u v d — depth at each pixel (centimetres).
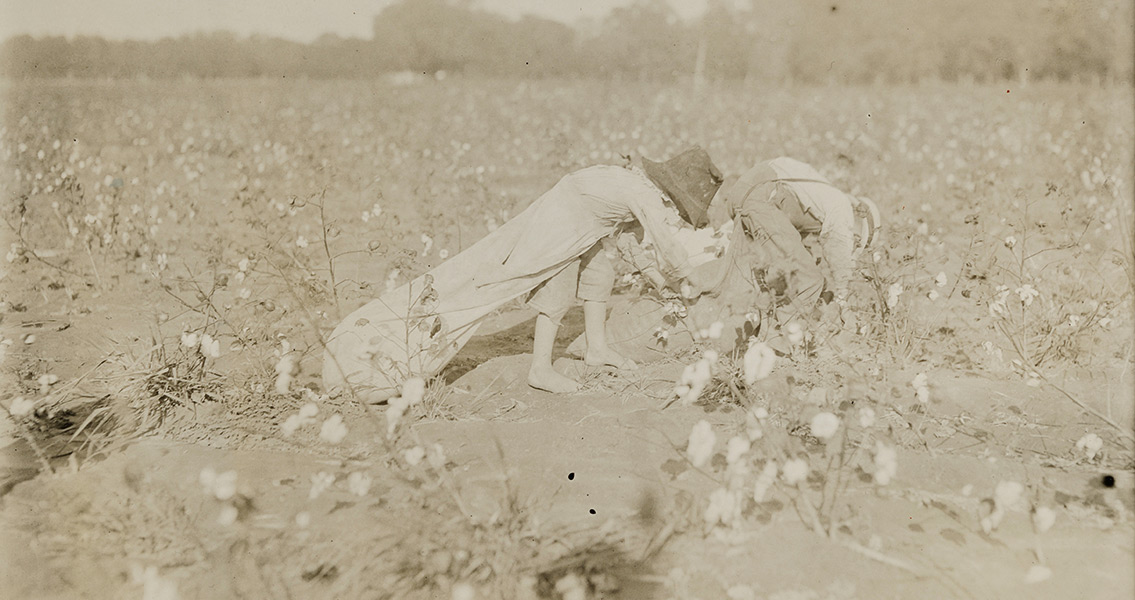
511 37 2108
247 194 650
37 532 240
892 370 354
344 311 432
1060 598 203
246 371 353
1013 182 682
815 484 260
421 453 248
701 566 220
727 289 362
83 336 411
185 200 687
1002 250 523
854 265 390
